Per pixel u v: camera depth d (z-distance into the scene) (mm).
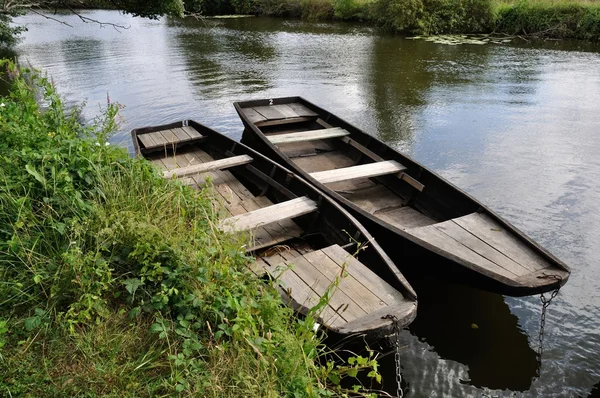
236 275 3543
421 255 5086
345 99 12539
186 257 3514
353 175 6508
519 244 5105
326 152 8289
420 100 12430
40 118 5070
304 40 21391
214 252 3654
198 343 3053
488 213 5590
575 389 4332
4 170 3979
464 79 14438
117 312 3320
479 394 4297
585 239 6414
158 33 23172
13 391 2697
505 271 4691
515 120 10938
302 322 3436
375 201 6801
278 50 19094
